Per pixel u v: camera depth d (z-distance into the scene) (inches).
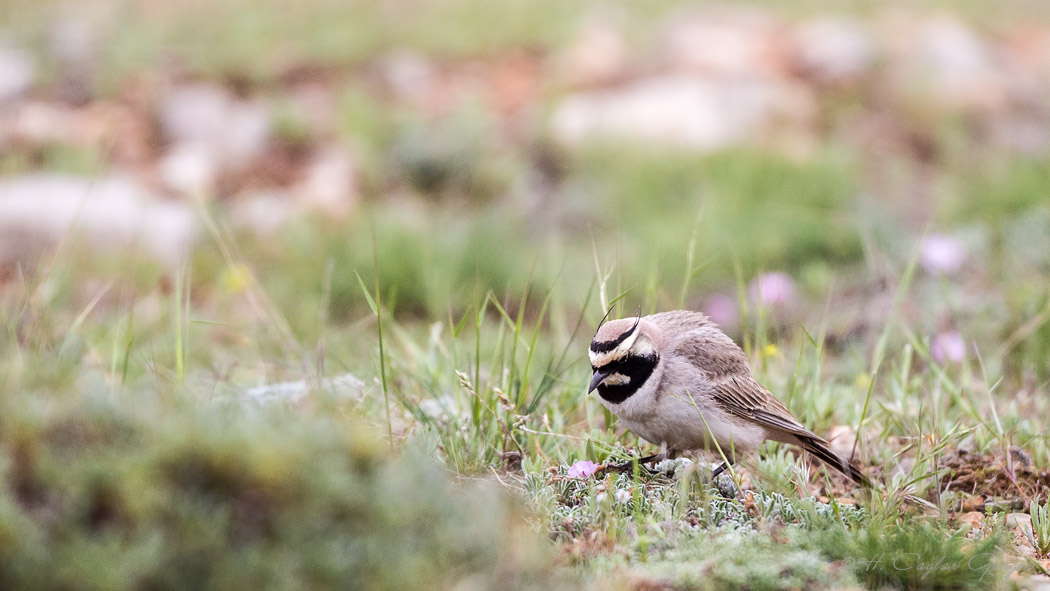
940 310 476.4
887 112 880.3
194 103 868.0
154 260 641.6
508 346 435.5
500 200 789.9
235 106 892.0
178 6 1082.7
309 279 625.0
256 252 678.5
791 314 552.7
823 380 430.6
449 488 208.5
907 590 244.1
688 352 321.4
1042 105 904.3
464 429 315.6
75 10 1047.0
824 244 665.6
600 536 251.8
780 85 908.6
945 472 318.7
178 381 312.3
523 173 802.2
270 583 173.5
